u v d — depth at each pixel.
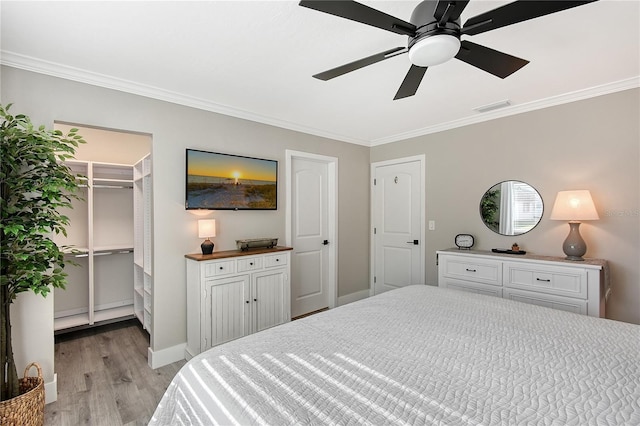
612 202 2.57
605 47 1.95
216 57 2.06
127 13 1.59
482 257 2.92
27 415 1.69
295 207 3.76
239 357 1.23
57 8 1.54
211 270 2.61
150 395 2.20
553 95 2.79
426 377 1.07
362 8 1.18
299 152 3.69
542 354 1.24
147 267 3.17
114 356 2.79
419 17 1.36
